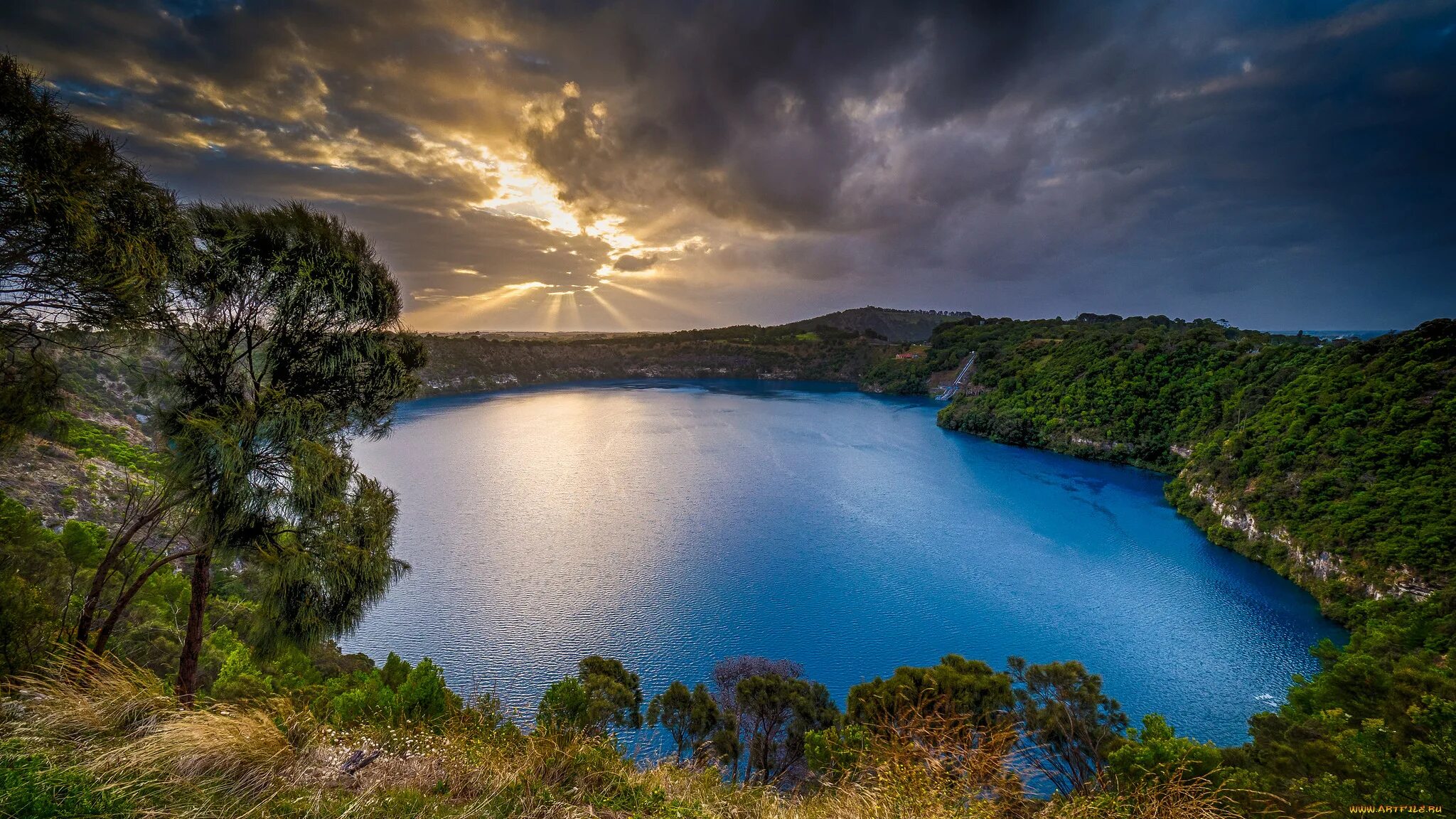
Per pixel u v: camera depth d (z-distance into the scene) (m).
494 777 5.41
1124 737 20.69
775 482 97.62
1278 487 67.69
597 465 109.75
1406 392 67.50
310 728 6.18
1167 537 72.81
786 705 24.62
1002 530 75.19
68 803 3.65
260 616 10.53
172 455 9.34
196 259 9.35
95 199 7.68
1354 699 21.52
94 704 5.43
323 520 10.63
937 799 5.48
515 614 52.62
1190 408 107.94
